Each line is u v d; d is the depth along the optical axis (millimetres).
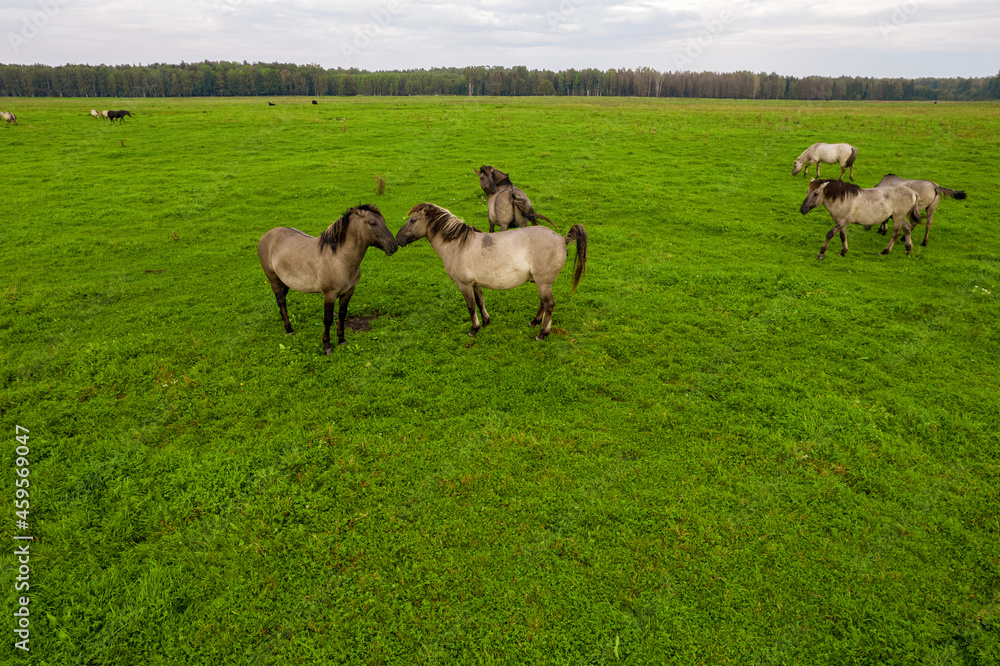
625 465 6117
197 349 8820
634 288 11289
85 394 7570
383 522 5367
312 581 4762
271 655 4172
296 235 8398
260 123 34906
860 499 5527
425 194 18719
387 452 6359
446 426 6867
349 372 8164
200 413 7125
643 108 52750
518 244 8141
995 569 4688
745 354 8594
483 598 4570
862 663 4023
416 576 4773
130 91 115062
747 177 21078
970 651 4051
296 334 9359
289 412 7160
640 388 7656
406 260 13312
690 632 4258
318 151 26594
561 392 7613
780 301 10500
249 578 4781
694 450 6340
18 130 32125
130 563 4926
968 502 5465
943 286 11164
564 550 5008
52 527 5254
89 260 13266
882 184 13648
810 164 22969
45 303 10680
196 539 5180
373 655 4152
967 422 6660
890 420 6836
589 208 17281
